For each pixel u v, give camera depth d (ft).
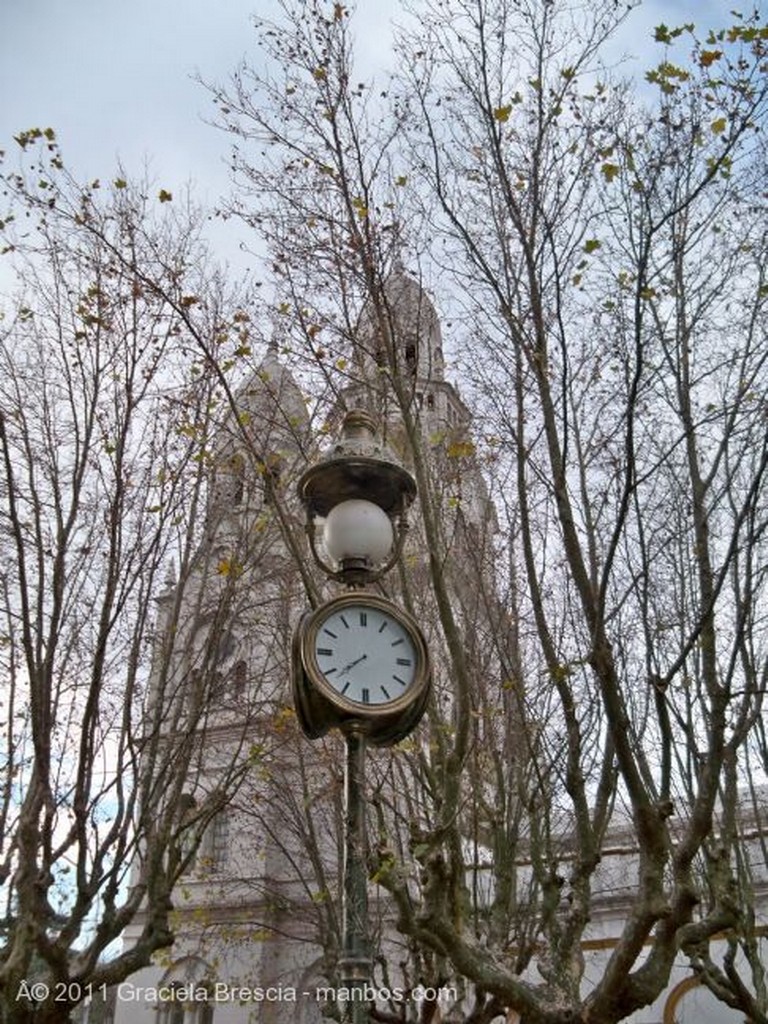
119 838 39.11
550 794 42.04
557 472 29.53
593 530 36.19
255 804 79.36
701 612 31.01
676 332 34.86
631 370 35.96
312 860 51.88
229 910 92.27
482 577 43.16
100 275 43.04
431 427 40.70
